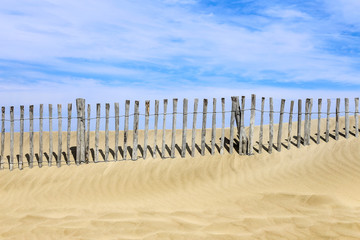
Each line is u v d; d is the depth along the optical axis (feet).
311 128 36.04
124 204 23.98
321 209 19.79
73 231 17.88
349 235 15.89
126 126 31.63
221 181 28.30
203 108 31.78
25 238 17.15
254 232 16.87
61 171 30.68
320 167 28.99
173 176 29.60
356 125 32.83
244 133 31.81
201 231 17.16
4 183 29.25
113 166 31.17
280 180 27.32
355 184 25.39
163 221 18.84
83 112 31.60
